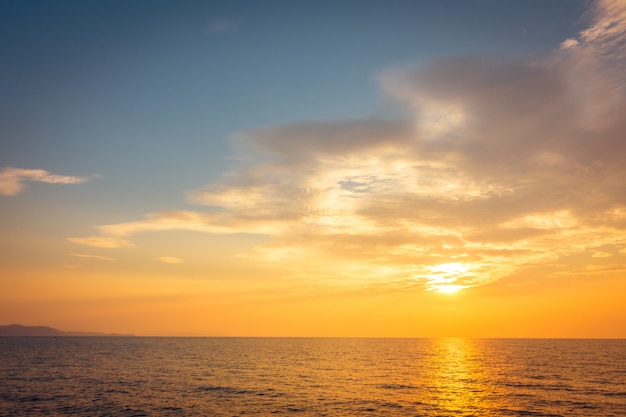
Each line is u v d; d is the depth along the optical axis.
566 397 54.53
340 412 44.72
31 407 45.69
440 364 109.25
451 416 43.34
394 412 45.00
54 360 111.62
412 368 97.06
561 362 116.06
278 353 158.12
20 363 101.38
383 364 108.62
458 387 64.19
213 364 103.81
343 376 79.31
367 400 52.03
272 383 67.81
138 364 101.50
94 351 158.88
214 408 45.84
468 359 130.00
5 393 54.91
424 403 50.19
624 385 66.75
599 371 89.38
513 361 120.75
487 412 45.22
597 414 44.09
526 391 59.97
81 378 71.88
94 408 45.31
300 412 44.41
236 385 64.75
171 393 55.97
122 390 58.22
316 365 104.31
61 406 46.28
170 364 102.25
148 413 43.12
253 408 46.12
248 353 156.38
